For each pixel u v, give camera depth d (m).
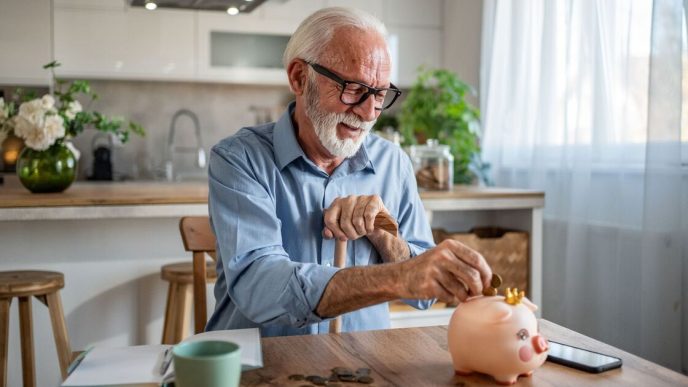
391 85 1.51
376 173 1.67
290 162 1.54
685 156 2.46
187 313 2.57
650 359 2.52
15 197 2.53
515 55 3.54
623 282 2.79
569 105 3.08
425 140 3.62
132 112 4.65
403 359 1.13
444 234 2.83
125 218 2.72
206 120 4.78
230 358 0.85
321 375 1.04
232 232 1.37
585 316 3.01
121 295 2.73
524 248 2.89
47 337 2.66
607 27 2.87
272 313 1.24
